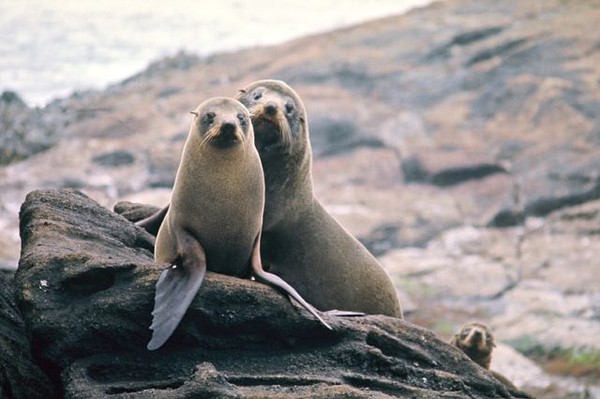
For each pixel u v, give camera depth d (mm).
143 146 116000
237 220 33531
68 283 32406
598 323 82625
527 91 123438
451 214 103625
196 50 164625
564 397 71375
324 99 123188
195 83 135875
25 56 169125
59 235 35781
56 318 31797
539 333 81125
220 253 33875
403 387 33281
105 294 32094
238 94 42594
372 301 42812
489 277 91188
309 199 41875
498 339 80750
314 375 32719
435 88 126500
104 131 121125
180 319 30656
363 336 34281
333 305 42156
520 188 108125
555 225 102500
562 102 119500
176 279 32125
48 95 141625
